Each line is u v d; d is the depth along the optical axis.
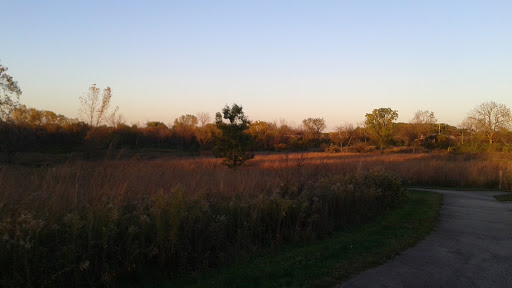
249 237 7.60
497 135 59.06
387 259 6.77
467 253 7.29
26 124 34.41
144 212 6.87
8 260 4.87
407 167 25.81
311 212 9.12
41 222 5.27
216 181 10.96
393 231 9.20
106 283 5.25
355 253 7.15
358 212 10.67
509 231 9.39
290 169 13.23
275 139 60.66
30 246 4.85
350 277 5.81
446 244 7.98
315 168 13.89
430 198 16.16
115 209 6.00
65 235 5.37
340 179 12.42
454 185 23.83
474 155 42.44
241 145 19.73
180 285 5.66
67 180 8.20
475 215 11.87
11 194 6.91
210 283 5.64
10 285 4.70
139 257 5.81
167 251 6.09
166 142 52.97
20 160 17.05
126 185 8.48
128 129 39.53
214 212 7.71
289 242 8.14
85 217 6.12
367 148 57.38
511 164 24.08
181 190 6.94
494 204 14.64
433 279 5.77
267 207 8.37
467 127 63.28
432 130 70.00
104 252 5.44
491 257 7.03
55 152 30.28
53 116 50.03
